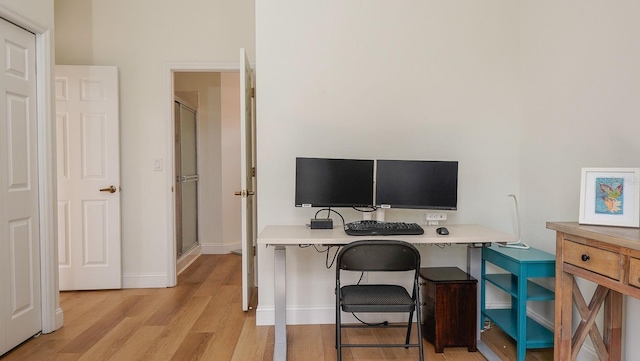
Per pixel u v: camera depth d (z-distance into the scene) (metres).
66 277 3.37
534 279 2.53
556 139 2.36
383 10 2.71
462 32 2.74
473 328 2.29
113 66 3.37
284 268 2.23
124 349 2.28
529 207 2.64
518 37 2.76
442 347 2.28
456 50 2.74
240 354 2.23
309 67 2.70
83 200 3.35
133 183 3.48
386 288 2.15
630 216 1.60
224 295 3.29
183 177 4.39
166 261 3.51
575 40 2.20
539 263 2.08
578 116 2.18
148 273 3.51
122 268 3.48
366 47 2.71
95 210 3.36
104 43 3.43
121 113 3.45
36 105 2.45
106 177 3.37
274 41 2.68
